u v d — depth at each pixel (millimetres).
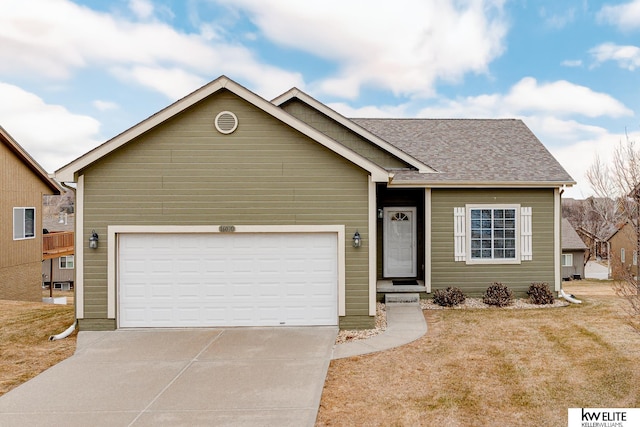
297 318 8773
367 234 8609
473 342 7523
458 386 5621
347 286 8625
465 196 11445
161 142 8555
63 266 32500
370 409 5012
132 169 8531
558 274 11445
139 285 8656
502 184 11125
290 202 8641
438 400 5219
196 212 8602
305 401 5250
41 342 7820
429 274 11406
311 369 6352
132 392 5578
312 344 7570
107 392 5586
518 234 11445
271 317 8766
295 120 8461
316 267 8758
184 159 8578
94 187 8492
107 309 8523
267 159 8625
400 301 11062
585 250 30906
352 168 8617
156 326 8664
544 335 7836
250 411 4996
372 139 11367
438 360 6648
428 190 11406
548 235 11469
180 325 8680
